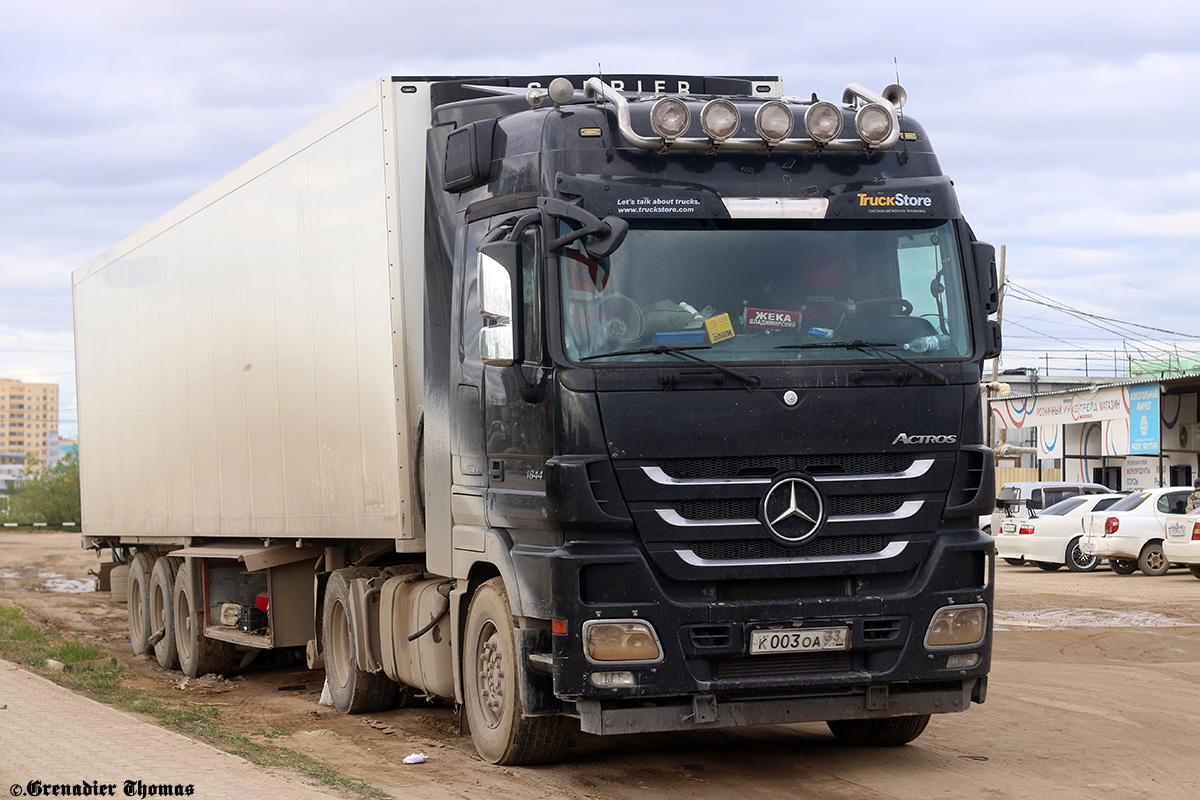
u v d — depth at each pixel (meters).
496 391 7.93
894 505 7.46
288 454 11.43
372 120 9.63
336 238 10.31
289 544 12.24
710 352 7.29
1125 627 16.27
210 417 13.28
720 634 7.22
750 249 7.47
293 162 11.11
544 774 7.95
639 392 7.16
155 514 15.15
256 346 12.04
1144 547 24.55
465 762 8.41
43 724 8.80
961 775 7.82
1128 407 36.69
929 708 7.60
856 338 7.47
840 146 7.72
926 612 7.46
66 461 77.69
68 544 50.41
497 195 8.04
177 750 7.81
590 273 7.29
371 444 9.83
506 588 7.85
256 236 11.96
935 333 7.62
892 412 7.41
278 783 6.85
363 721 10.57
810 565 7.29
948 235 7.78
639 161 7.52
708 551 7.22
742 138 7.66
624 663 7.11
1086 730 9.36
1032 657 13.79
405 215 9.41
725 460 7.24
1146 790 7.38
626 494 7.12
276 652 14.73
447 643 9.20
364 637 10.60
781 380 7.28
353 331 10.05
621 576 7.14
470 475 8.33
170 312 14.40
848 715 7.45
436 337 8.99
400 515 9.38
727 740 9.11
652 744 8.97
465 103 9.04
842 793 7.38
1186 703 10.57
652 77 9.76
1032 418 41.88
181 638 14.74
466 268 8.45
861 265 7.59
